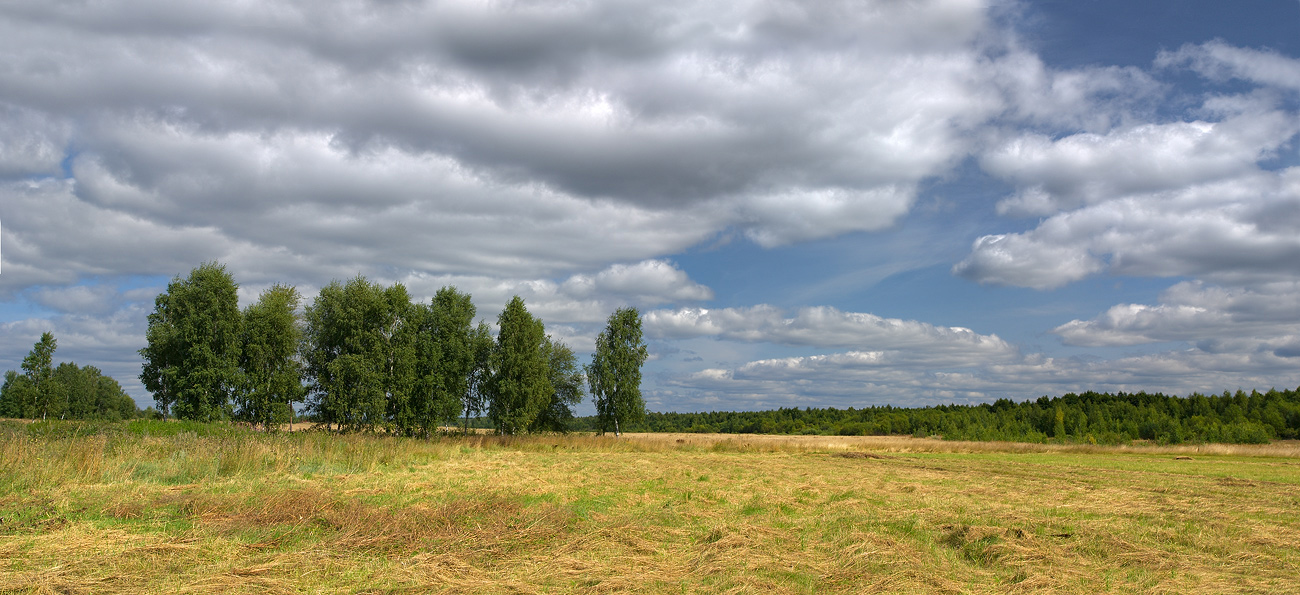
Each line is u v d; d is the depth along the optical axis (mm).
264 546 9391
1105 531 11703
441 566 8555
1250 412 79500
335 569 8438
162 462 17250
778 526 12492
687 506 14828
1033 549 10156
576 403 57500
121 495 12828
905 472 27250
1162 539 11484
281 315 43125
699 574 8711
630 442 43969
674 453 39312
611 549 9914
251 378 42344
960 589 8219
